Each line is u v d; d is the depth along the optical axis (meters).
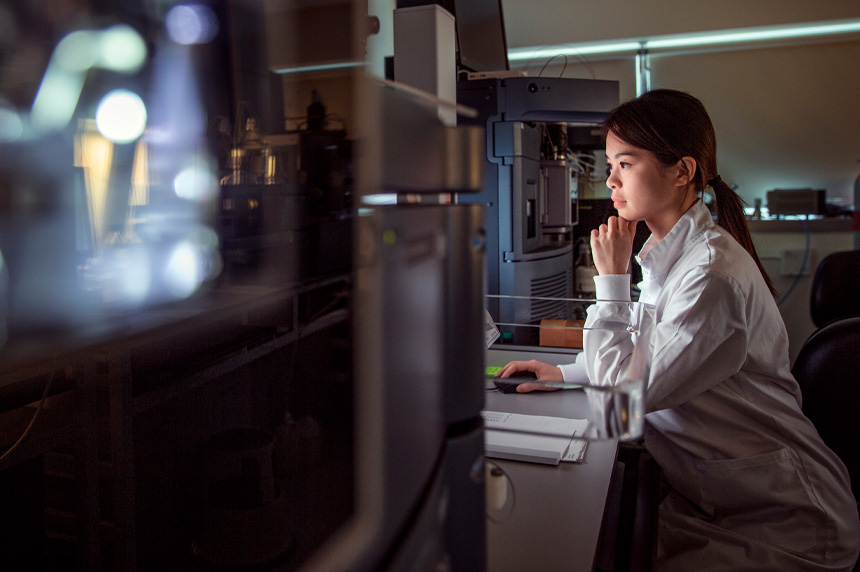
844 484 1.10
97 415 0.86
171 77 0.70
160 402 0.90
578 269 2.22
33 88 0.47
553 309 1.62
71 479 0.88
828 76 3.56
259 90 0.80
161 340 0.92
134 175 0.59
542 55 3.91
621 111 1.27
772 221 3.33
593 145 2.22
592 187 2.67
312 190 0.72
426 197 0.51
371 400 0.31
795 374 1.27
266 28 0.81
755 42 3.62
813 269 3.30
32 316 0.45
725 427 1.09
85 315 0.49
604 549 0.81
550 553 0.67
